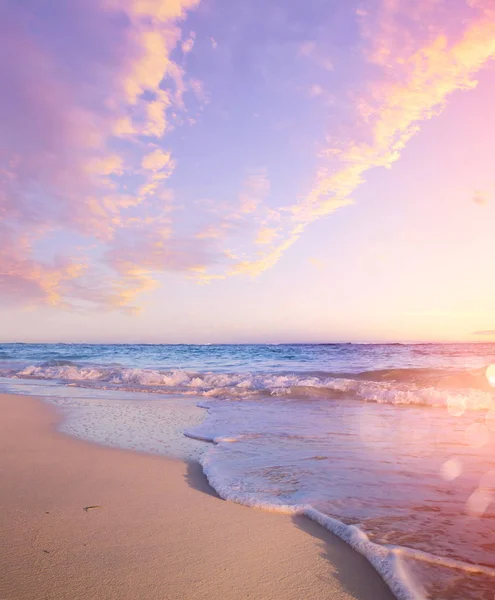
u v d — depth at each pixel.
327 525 3.23
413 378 13.84
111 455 5.61
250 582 2.42
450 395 9.54
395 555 2.69
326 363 24.28
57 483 4.32
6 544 2.87
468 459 4.97
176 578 2.45
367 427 7.07
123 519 3.35
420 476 4.35
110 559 2.66
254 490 4.03
